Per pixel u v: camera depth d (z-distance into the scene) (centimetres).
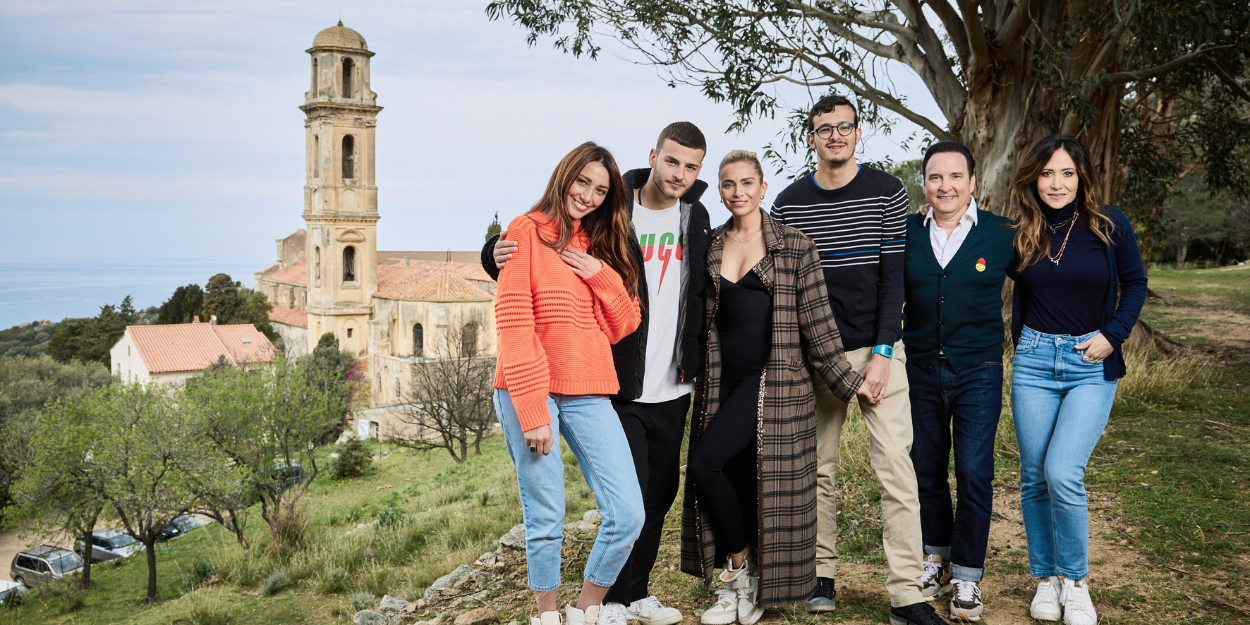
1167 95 1292
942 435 302
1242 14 852
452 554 721
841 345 282
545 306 250
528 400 237
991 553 361
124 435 1786
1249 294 2008
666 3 972
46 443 1841
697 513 295
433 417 2820
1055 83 884
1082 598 276
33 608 1689
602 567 261
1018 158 972
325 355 4797
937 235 295
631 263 266
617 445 258
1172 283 2489
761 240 285
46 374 4866
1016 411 290
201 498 1781
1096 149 1016
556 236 253
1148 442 541
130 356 5225
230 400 1969
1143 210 1423
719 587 345
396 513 1206
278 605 852
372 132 5572
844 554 380
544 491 254
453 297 4634
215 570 1179
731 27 942
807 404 284
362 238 5503
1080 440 270
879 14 1115
